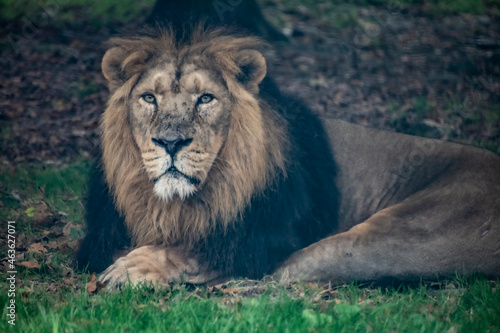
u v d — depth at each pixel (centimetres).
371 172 1228
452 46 3322
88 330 754
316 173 1159
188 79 961
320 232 1152
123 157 998
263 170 1003
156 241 1031
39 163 1814
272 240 1054
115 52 1002
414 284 1071
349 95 2523
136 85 974
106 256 1059
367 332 799
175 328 769
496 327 839
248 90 1009
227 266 1026
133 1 3641
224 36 1016
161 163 947
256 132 988
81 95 2447
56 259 1134
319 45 3253
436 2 4069
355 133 1252
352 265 1063
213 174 983
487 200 1102
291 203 1073
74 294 920
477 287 988
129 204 1013
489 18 3925
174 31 1005
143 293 925
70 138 2017
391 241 1073
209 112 964
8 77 2603
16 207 1430
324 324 805
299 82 2634
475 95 2531
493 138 2056
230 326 779
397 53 3194
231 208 1000
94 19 3441
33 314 826
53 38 3138
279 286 1012
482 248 1067
